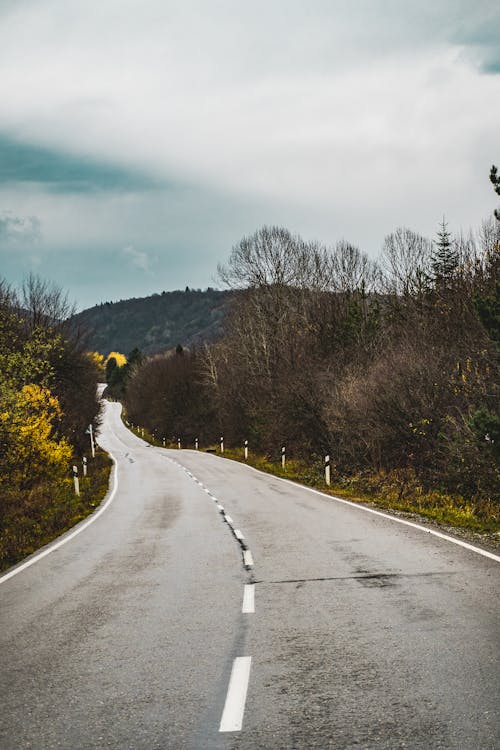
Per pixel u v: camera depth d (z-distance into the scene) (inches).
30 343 847.1
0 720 173.2
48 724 168.9
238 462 1787.6
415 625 246.2
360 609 275.3
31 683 202.1
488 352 779.4
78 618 286.2
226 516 673.6
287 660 213.0
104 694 189.0
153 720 168.1
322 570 368.2
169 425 3599.9
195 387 3373.5
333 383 1237.7
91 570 412.8
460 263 1231.5
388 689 181.2
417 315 1258.6
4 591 362.6
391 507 705.0
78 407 1891.0
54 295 1653.5
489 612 260.1
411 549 424.2
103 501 940.6
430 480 816.3
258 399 1934.1
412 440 906.1
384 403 936.9
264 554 434.0
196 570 389.7
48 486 1042.1
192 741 154.4
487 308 587.5
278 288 1971.0
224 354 2468.0
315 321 1715.1
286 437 1456.7
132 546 508.4
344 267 2011.6
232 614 278.8
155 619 276.8
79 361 1587.1
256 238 2022.6
